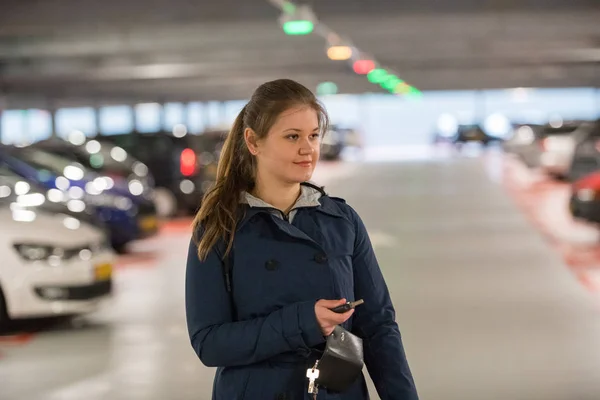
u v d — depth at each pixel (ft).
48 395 21.76
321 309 8.54
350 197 74.64
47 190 41.29
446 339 26.61
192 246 9.22
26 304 28.12
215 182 9.37
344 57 95.66
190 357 25.49
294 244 9.04
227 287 9.05
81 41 91.25
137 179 55.77
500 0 73.72
